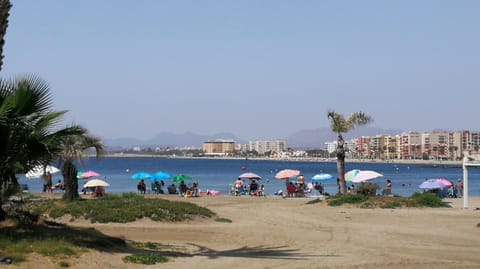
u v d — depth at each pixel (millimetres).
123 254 14258
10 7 14258
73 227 17484
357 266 13961
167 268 13031
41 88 13984
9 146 13906
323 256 15484
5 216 15508
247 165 181250
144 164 182875
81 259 12734
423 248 17234
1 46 13961
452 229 21828
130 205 23938
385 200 31266
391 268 13742
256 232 20781
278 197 41062
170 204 24641
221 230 21203
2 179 14719
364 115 35688
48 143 14367
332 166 176125
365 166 174750
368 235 20250
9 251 12234
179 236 19484
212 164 193375
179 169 135375
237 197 40438
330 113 35906
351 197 32125
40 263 11844
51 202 24562
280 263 14211
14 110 13516
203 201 35562
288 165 188250
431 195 32062
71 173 27516
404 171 135375
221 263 13984
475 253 16266
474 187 72188
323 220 24906
